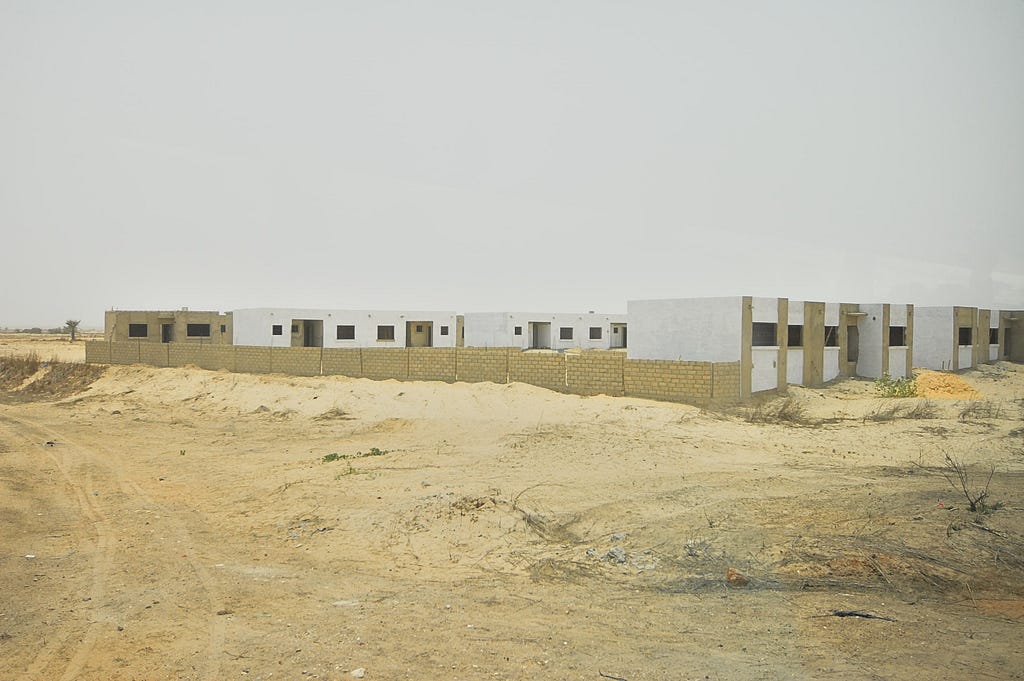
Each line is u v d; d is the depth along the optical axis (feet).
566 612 23.34
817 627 20.90
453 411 75.46
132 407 96.17
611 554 28.99
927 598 22.79
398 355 94.89
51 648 21.18
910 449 49.90
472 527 33.68
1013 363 108.37
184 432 75.41
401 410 79.30
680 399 70.74
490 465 48.06
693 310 78.23
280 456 59.36
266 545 33.40
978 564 25.12
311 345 149.69
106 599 25.57
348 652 20.38
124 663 20.02
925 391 82.74
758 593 24.11
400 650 20.42
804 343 85.30
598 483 41.88
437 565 29.43
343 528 35.06
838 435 56.54
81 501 44.11
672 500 37.29
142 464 56.90
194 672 19.30
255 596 25.73
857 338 95.50
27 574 28.71
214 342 156.66
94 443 68.18
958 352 100.58
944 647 19.02
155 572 28.91
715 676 17.90
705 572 26.43
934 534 28.19
